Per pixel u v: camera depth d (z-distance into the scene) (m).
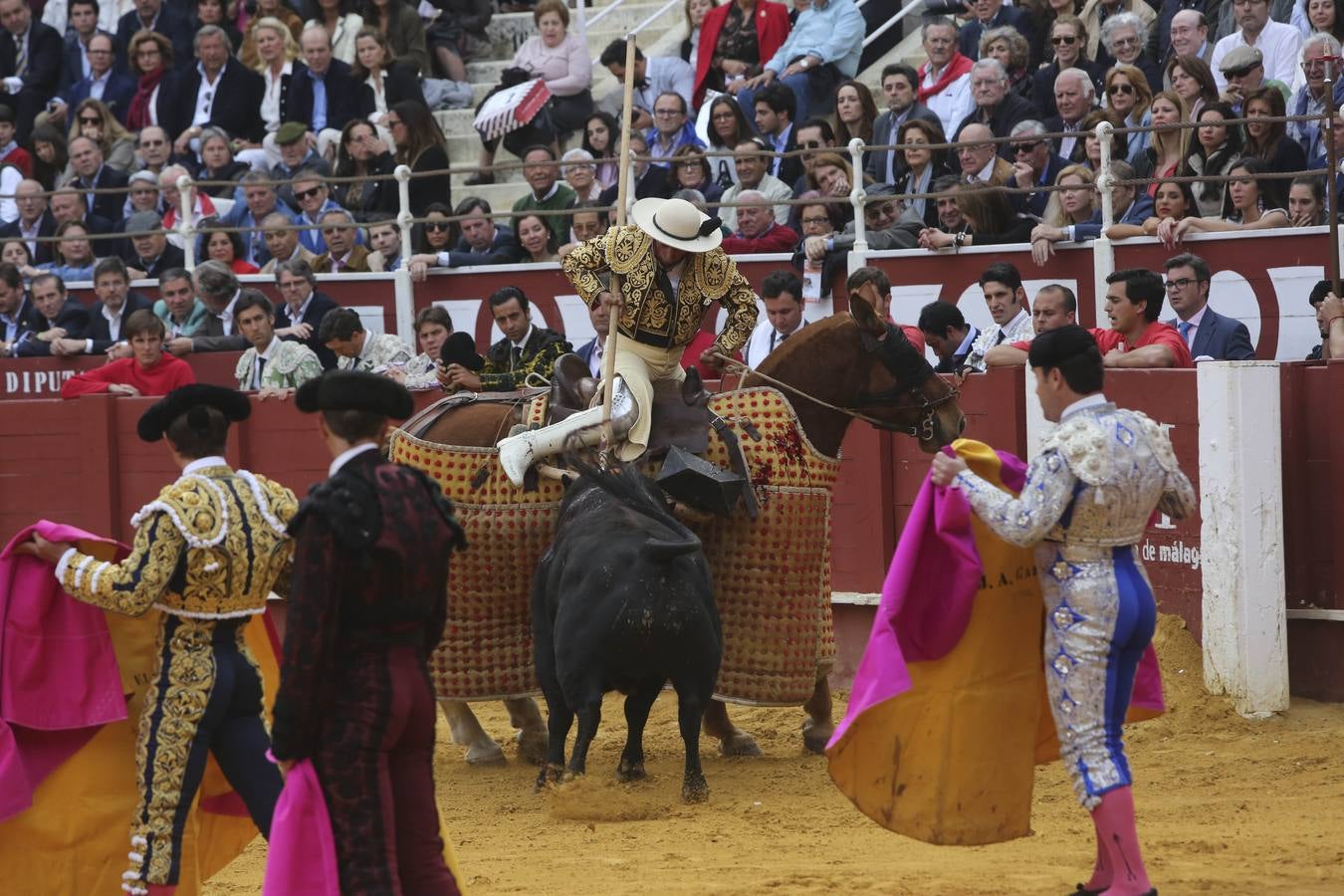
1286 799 19.17
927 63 36.81
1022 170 31.56
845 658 27.97
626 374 21.48
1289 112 31.94
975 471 15.66
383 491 13.00
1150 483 14.55
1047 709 15.95
